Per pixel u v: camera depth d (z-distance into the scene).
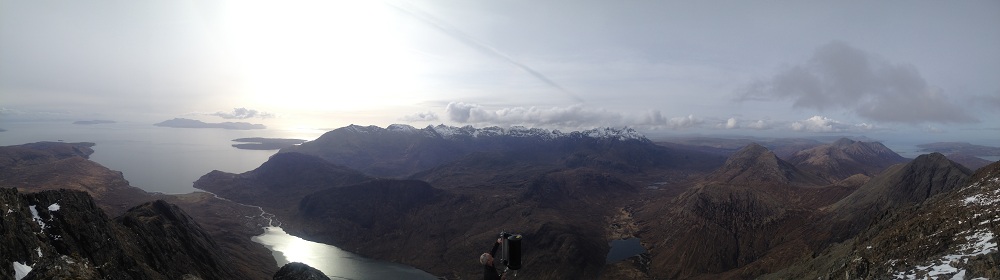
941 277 55.88
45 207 98.06
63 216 99.25
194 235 191.50
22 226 69.06
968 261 52.78
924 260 68.12
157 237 151.12
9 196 83.94
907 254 77.50
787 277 133.75
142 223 153.62
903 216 113.56
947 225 81.00
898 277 64.44
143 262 119.00
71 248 93.00
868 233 118.44
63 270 23.53
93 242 100.62
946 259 63.91
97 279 24.97
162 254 141.50
